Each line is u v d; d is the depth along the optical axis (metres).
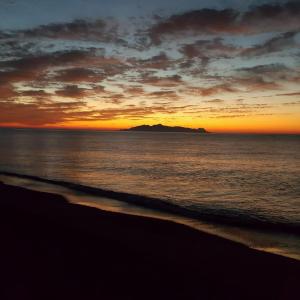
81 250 10.09
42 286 7.52
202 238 12.34
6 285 7.47
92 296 7.20
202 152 76.56
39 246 10.22
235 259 10.19
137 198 21.38
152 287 7.87
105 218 14.70
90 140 154.88
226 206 21.09
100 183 30.05
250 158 60.78
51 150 73.75
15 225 12.55
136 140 162.88
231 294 7.84
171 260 9.80
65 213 15.25
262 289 8.19
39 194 20.19
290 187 29.42
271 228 15.08
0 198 18.28
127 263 9.28
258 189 28.22
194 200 23.03
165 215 17.05
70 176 33.88
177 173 38.31
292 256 11.54
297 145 120.00
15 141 122.38
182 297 7.51
